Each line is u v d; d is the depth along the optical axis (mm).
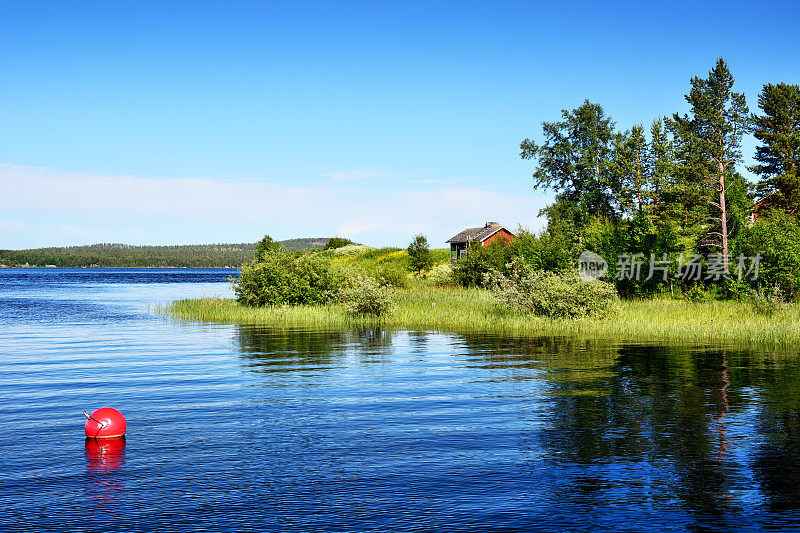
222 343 22891
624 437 10008
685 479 8070
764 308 27578
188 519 6918
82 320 33812
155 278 142750
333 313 33219
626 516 6949
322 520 6879
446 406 12344
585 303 27812
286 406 12422
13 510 7184
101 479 8188
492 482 8023
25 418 11539
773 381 14617
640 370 16234
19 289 81000
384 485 7934
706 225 40812
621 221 50125
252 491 7742
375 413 11805
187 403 12734
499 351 20047
